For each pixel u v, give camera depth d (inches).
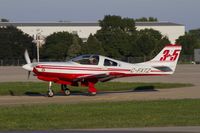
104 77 2407.7
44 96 2383.1
